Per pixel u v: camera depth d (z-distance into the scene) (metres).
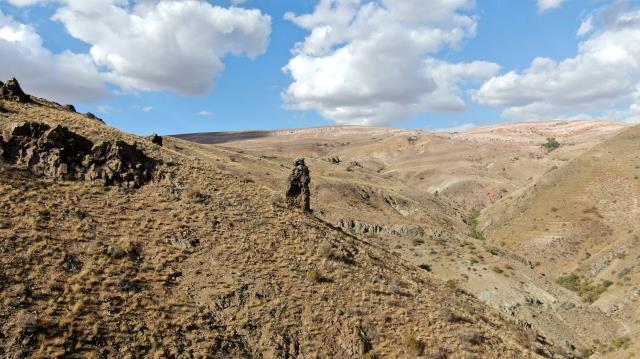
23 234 19.98
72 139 28.59
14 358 14.28
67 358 15.06
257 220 30.31
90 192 25.97
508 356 25.16
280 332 20.75
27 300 16.55
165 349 17.19
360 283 27.14
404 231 67.81
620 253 69.56
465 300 37.38
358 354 21.23
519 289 53.06
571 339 46.91
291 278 24.92
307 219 35.34
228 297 21.58
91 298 17.91
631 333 47.50
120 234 23.11
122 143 30.80
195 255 23.89
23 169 25.22
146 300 19.16
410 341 22.64
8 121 29.78
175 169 33.75
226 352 18.52
